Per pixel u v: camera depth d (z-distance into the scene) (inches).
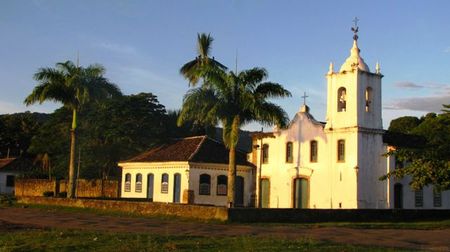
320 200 1721.2
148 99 2524.6
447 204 1840.6
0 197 2001.7
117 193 2130.9
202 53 1899.6
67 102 1814.7
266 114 1428.4
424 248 800.9
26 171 2851.9
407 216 1414.9
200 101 1450.5
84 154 2345.0
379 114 1717.5
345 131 1675.7
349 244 805.9
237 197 1895.9
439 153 1403.8
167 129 2605.8
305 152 1787.6
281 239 823.7
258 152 1927.9
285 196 1825.8
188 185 1793.8
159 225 1137.4
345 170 1662.2
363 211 1353.3
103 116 2409.0
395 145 1713.8
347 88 1697.8
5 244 752.3
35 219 1272.1
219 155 1900.8
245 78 1454.2
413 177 1390.3
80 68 1813.5
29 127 3644.2
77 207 1637.6
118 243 753.0
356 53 1734.7
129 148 2372.0
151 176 1974.7
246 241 776.9
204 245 735.7
